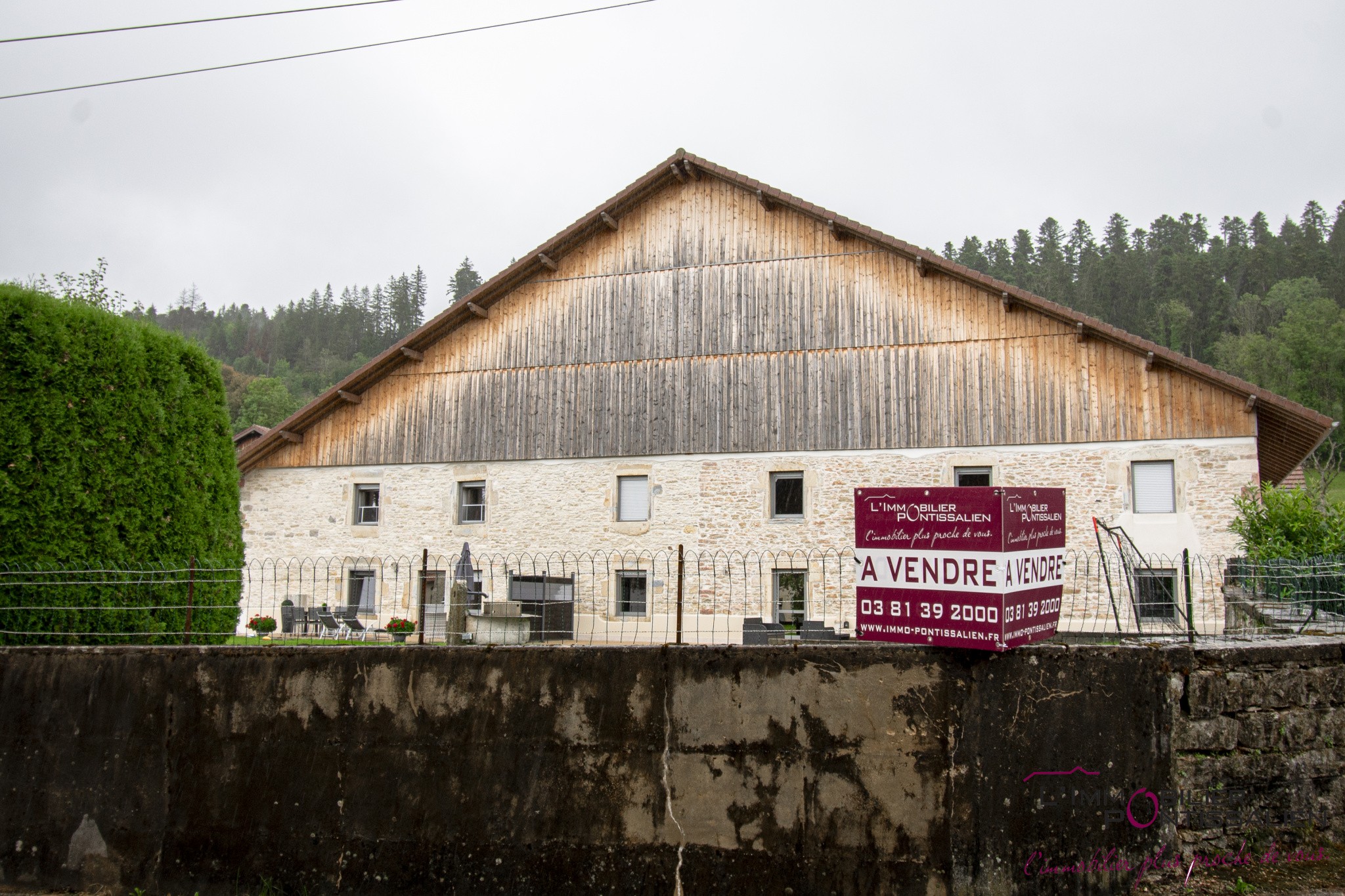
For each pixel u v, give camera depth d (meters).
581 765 5.84
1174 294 72.38
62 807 6.50
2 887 6.46
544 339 17.64
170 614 8.00
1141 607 8.69
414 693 6.11
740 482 16.17
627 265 17.45
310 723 6.22
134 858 6.34
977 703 5.53
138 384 8.15
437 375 18.06
